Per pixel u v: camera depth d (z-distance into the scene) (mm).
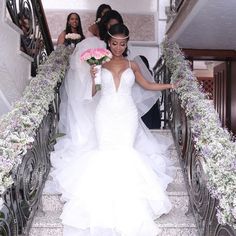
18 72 3207
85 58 2717
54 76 2998
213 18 4500
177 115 3301
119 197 2414
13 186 2184
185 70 2992
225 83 6621
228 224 1622
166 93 4148
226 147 1887
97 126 2822
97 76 2752
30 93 2541
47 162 2996
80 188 2479
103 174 2525
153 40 7004
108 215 2326
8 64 2943
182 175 2998
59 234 2438
